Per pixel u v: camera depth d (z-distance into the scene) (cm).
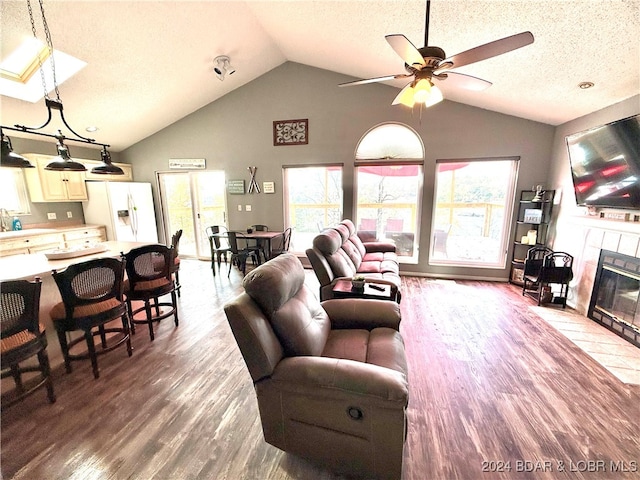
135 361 239
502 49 163
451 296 382
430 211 451
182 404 190
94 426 171
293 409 137
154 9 291
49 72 321
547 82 284
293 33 358
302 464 148
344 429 130
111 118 449
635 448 154
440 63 183
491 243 451
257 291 147
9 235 382
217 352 253
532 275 380
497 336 275
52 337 226
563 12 192
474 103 398
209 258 601
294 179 521
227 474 142
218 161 535
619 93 269
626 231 266
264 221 536
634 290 265
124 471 144
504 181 429
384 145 457
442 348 254
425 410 182
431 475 140
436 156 434
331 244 287
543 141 394
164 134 549
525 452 153
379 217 490
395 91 433
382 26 275
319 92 465
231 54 400
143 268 270
